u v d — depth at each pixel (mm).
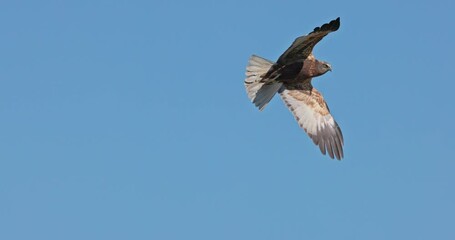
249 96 19781
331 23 18938
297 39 19281
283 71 19875
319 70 20312
